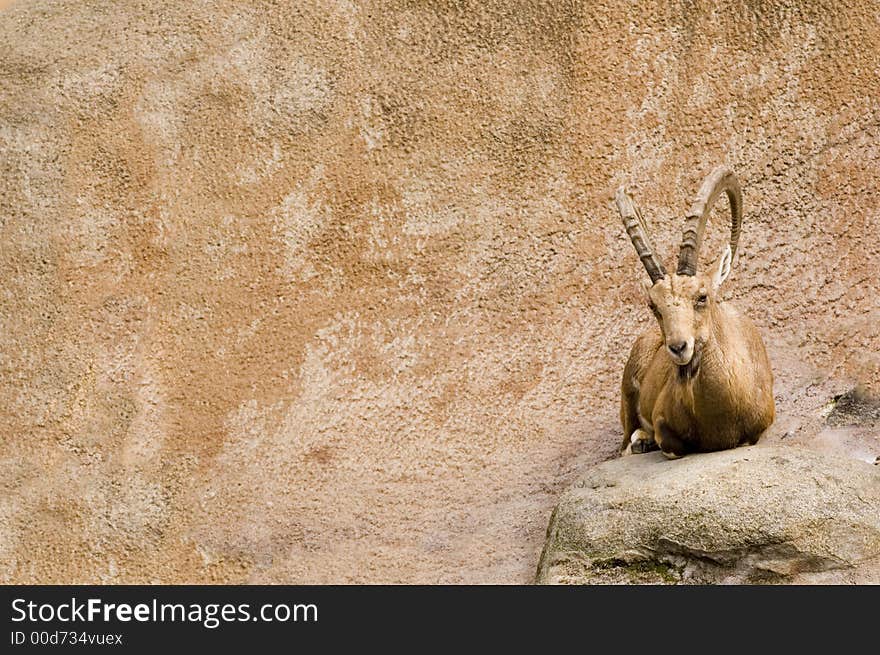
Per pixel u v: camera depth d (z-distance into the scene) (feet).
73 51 95.76
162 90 93.91
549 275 86.58
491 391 83.05
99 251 89.81
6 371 86.74
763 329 82.38
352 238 89.04
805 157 86.99
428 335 85.66
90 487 81.87
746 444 66.28
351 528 77.61
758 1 91.30
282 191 90.68
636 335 83.82
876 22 89.40
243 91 93.45
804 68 89.25
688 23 91.86
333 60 93.97
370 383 84.38
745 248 85.05
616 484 65.98
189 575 77.46
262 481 80.79
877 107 87.35
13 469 83.35
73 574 78.79
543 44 92.84
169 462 82.48
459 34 93.86
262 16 96.07
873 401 77.20
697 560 61.16
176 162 91.91
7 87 94.79
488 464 79.82
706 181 64.54
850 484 61.31
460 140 91.04
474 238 88.28
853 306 81.82
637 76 91.04
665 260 86.02
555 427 80.89
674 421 65.82
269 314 87.35
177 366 86.12
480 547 74.69
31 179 91.81
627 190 88.33
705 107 89.51
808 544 59.47
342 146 91.50
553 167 89.61
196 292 88.33
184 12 96.84
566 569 63.41
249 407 84.28
